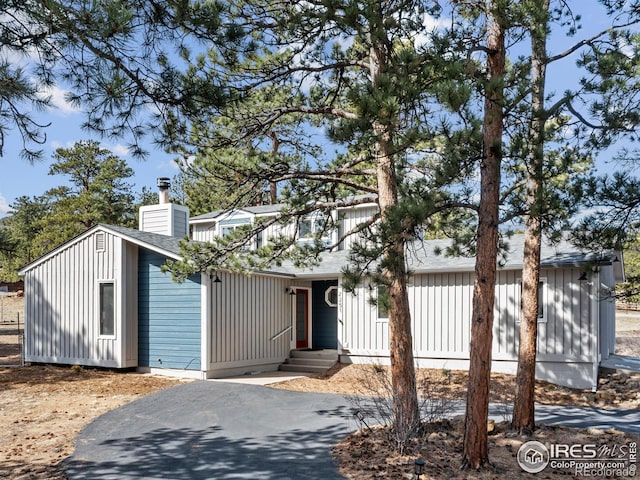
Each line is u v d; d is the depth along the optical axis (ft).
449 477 23.85
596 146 30.19
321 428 32.73
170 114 22.02
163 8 19.08
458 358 53.67
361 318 58.75
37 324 58.80
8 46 18.66
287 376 54.08
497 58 26.89
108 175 134.62
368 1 25.54
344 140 24.67
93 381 48.14
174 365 51.75
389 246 25.07
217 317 51.72
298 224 36.06
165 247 52.95
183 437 30.94
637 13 30.96
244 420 34.78
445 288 54.90
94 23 16.69
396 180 31.42
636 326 104.01
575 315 48.21
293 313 63.77
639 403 41.88
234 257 37.17
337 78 35.70
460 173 25.77
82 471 25.09
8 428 32.94
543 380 49.14
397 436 27.99
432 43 25.75
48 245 126.41
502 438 30.37
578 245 29.30
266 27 29.14
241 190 36.78
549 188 29.17
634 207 27.30
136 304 54.49
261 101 33.60
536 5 25.43
